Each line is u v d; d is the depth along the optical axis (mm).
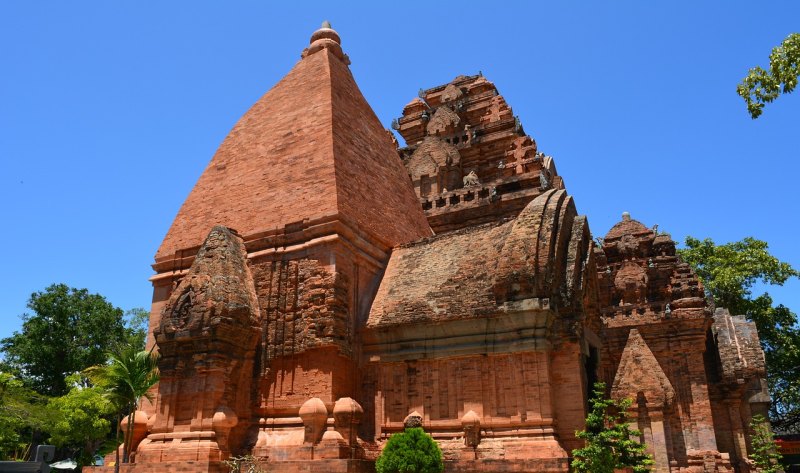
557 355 21203
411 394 22375
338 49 32938
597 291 25453
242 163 29438
